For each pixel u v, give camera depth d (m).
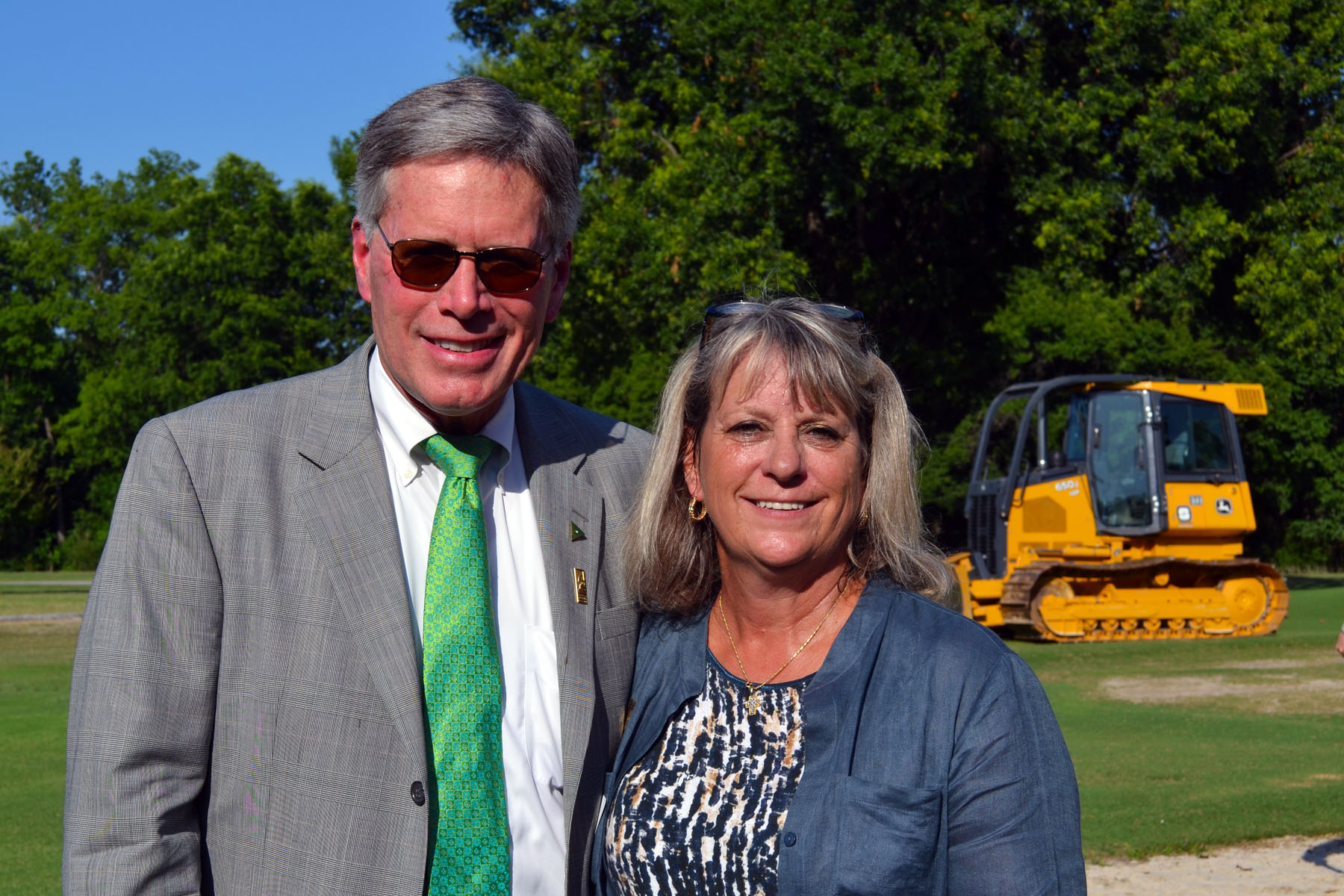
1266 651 15.80
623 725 2.84
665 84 26.14
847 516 2.70
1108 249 27.23
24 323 58.59
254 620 2.46
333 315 46.53
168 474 2.48
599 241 23.23
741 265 22.28
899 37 22.28
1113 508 17.61
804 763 2.57
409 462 2.69
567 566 2.81
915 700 2.50
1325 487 30.64
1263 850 6.52
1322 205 26.89
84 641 2.42
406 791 2.43
